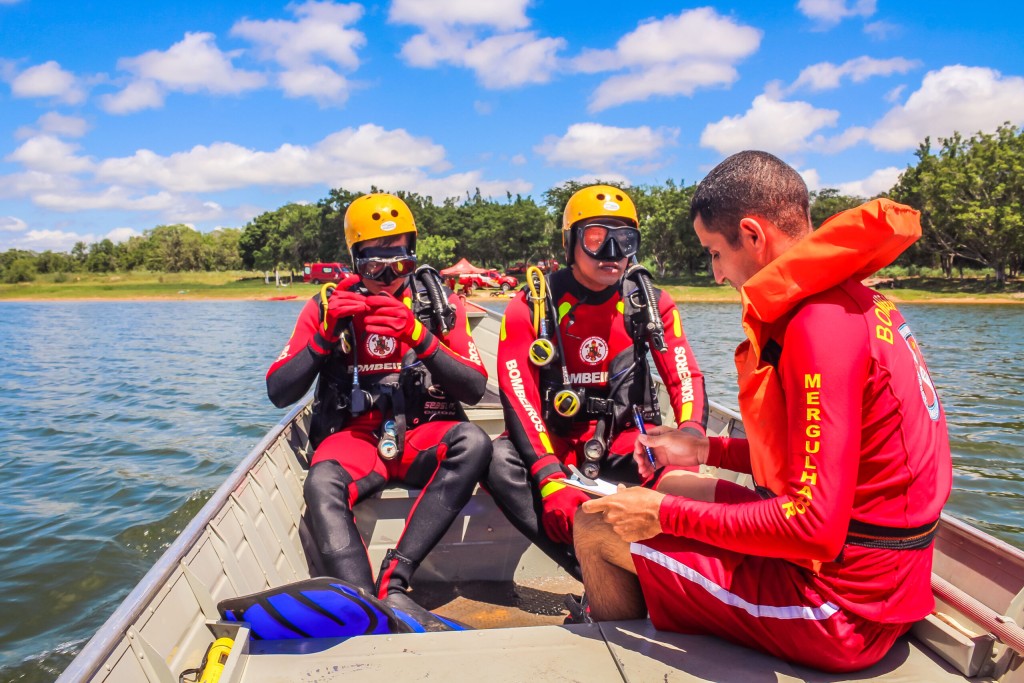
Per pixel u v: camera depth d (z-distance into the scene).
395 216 2.76
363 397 2.78
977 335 19.70
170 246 110.25
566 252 2.89
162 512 5.66
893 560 1.44
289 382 2.71
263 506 2.64
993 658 1.55
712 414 3.90
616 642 1.69
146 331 25.70
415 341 2.65
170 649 1.68
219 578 2.06
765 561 1.56
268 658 1.66
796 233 1.52
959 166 46.78
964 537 1.91
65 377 13.55
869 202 1.34
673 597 1.66
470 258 88.69
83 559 4.76
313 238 85.81
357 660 1.65
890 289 45.81
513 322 2.82
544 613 2.69
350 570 2.31
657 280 63.00
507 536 2.91
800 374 1.38
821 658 1.51
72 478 6.67
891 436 1.40
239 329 26.48
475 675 1.57
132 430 8.79
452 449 2.60
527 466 2.65
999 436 7.57
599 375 2.90
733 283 1.63
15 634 3.84
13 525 5.39
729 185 1.53
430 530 2.50
